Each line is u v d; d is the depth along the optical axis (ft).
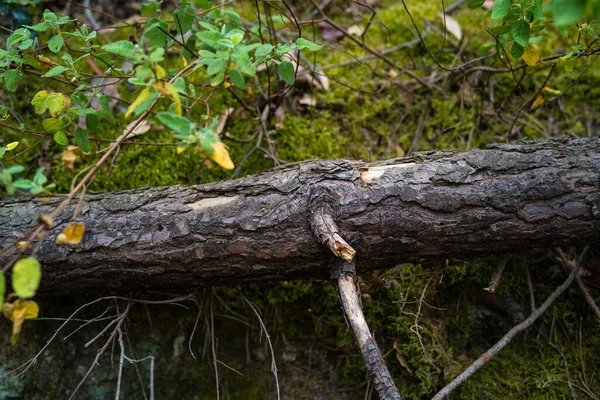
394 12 9.30
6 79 5.57
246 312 7.01
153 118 7.72
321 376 6.99
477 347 6.97
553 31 8.77
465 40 8.81
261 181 5.59
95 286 5.83
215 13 6.35
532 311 6.62
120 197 5.77
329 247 4.94
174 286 5.88
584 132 8.02
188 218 5.49
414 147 7.97
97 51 8.25
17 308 4.00
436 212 5.34
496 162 5.52
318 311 7.04
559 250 6.86
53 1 8.28
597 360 6.69
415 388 6.67
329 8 9.41
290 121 7.95
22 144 7.43
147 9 5.72
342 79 8.48
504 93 8.30
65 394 6.57
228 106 7.38
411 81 8.48
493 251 5.64
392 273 6.85
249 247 5.40
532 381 6.63
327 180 5.45
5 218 5.67
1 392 6.32
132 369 6.80
